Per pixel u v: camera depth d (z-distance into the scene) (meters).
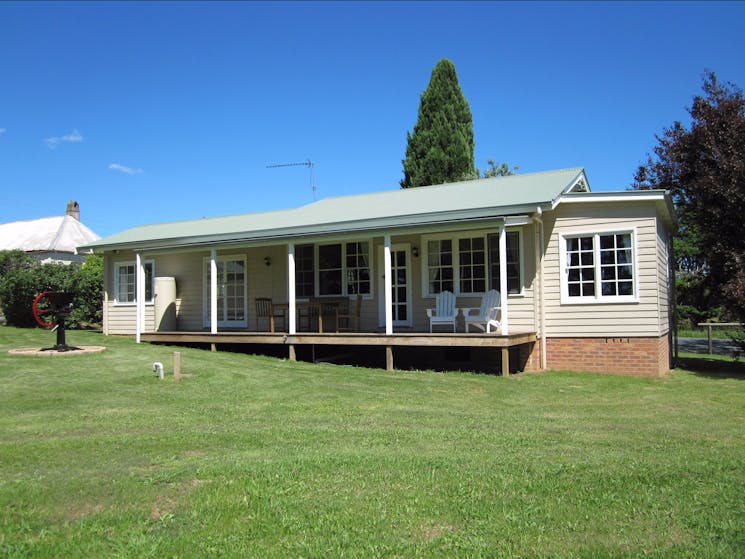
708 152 13.72
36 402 7.64
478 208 11.78
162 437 6.03
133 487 4.54
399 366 14.10
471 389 9.46
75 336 16.17
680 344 21.53
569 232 12.19
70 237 31.33
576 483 4.67
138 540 3.71
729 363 14.84
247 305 16.23
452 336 11.38
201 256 16.84
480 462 5.20
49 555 3.55
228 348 16.09
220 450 5.61
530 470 4.97
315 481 4.69
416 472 4.91
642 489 4.55
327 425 6.73
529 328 12.39
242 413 7.39
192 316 16.92
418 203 14.19
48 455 5.35
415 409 7.81
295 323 14.12
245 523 3.97
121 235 18.52
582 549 3.61
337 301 13.82
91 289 19.94
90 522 3.95
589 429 6.63
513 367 12.61
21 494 4.37
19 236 32.38
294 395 8.62
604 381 10.69
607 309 11.85
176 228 18.08
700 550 3.58
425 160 28.38
